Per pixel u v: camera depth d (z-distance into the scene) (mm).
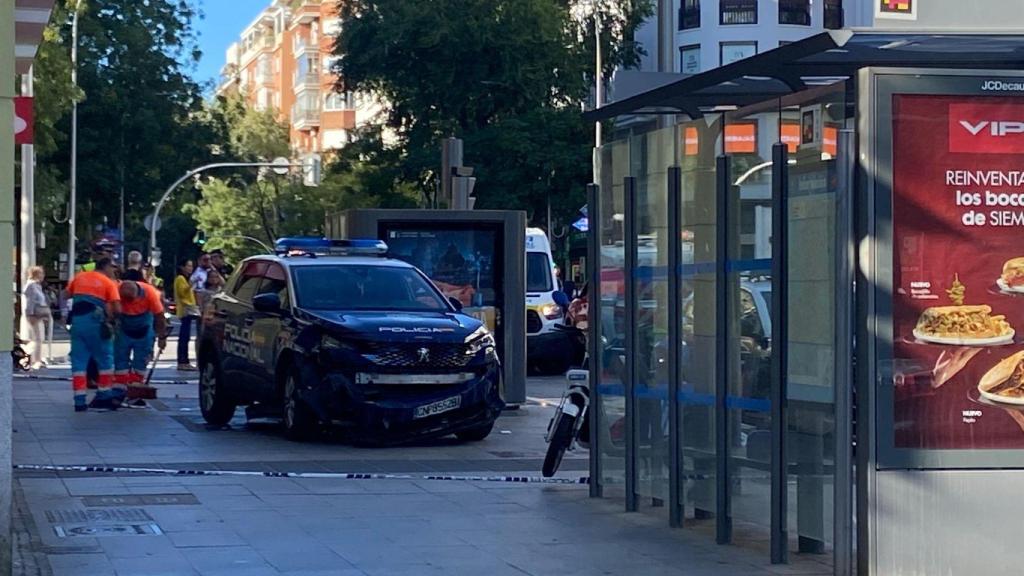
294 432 14242
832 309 7684
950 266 7449
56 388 20688
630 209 9977
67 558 8234
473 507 10242
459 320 14594
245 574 7883
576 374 11625
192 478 11547
